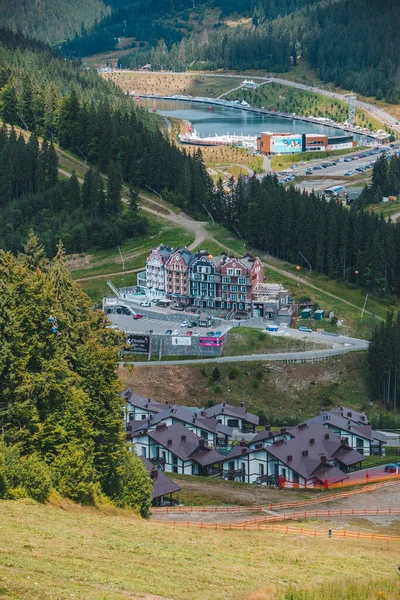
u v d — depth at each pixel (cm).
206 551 11650
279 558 12075
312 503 19150
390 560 13112
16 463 12312
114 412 15612
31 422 13250
